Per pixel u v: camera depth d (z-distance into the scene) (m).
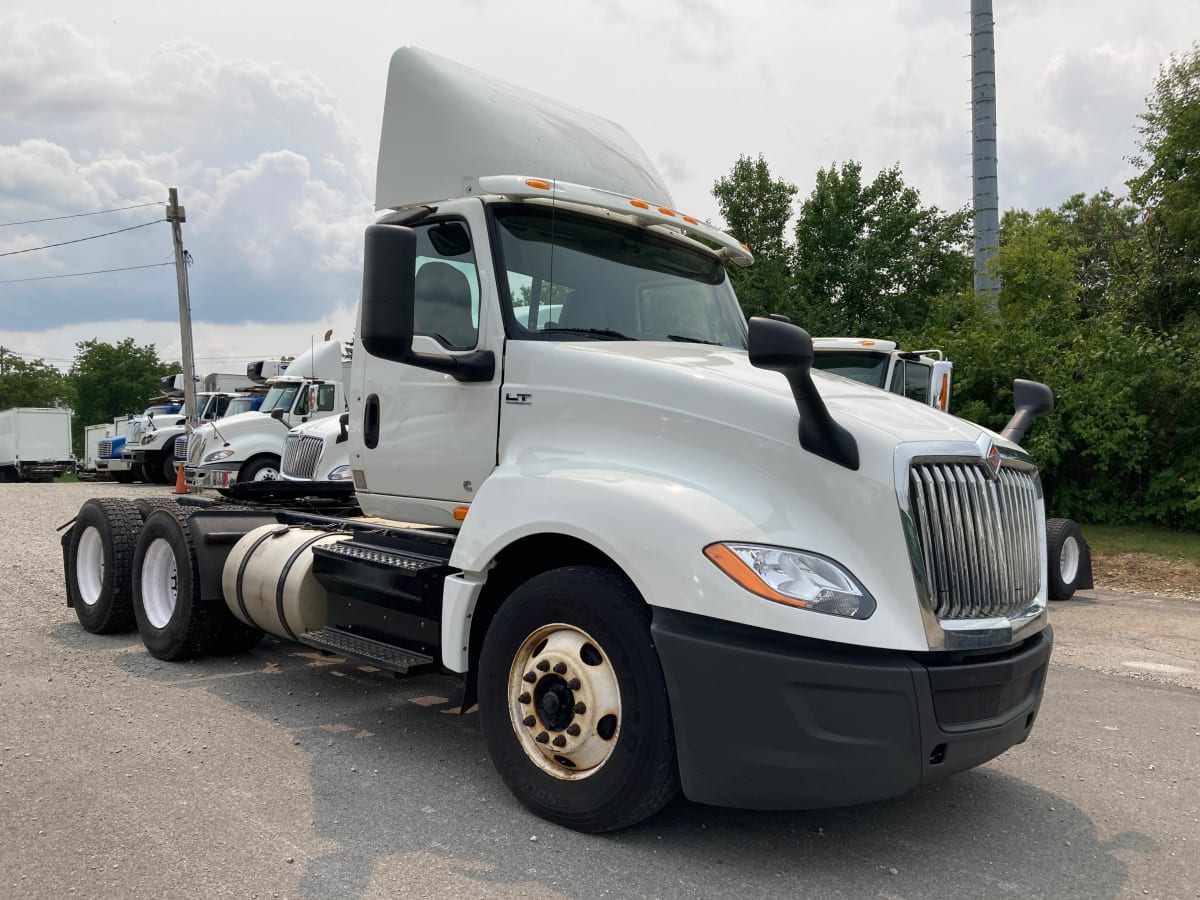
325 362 18.61
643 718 3.34
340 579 4.73
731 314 5.15
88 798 3.79
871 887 3.21
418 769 4.23
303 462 13.73
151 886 3.06
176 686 5.53
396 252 3.90
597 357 3.97
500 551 3.87
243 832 3.50
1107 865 3.44
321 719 4.96
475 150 4.47
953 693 3.18
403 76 4.73
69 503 18.12
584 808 3.48
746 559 3.20
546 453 4.03
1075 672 6.53
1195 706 5.65
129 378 85.00
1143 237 21.34
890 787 3.09
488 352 4.28
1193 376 15.55
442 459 4.49
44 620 7.38
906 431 3.43
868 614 3.14
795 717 3.09
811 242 25.84
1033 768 4.52
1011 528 3.65
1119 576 11.84
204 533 5.84
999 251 19.19
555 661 3.60
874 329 24.59
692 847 3.48
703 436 3.60
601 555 3.77
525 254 4.40
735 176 24.78
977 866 3.40
